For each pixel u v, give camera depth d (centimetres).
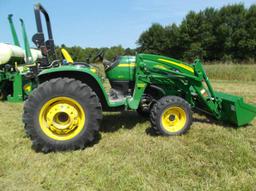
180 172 319
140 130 468
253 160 349
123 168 326
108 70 468
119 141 412
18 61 933
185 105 438
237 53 4006
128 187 288
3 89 802
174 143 403
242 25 3909
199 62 472
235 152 370
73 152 373
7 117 572
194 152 371
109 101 420
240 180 302
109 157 356
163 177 309
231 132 456
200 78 472
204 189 286
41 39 432
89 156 361
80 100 375
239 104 463
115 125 498
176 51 4622
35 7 423
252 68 1455
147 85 453
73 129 382
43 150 375
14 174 317
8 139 427
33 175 314
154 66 451
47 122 379
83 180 304
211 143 405
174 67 461
